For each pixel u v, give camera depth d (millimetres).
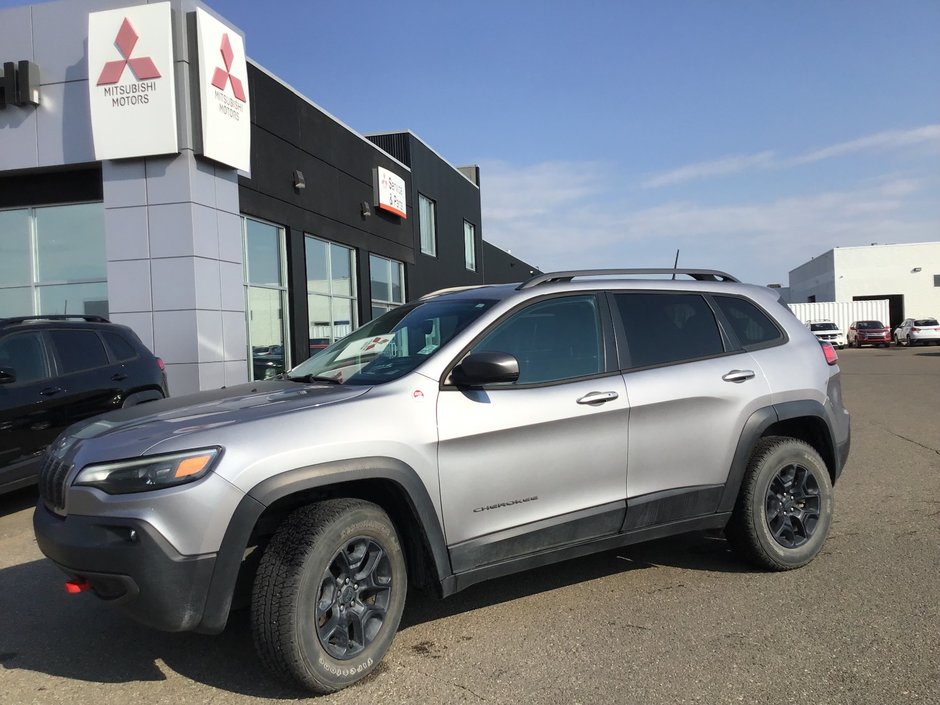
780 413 4516
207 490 2924
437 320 4031
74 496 3033
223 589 2955
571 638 3691
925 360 26625
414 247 22172
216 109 11352
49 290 12312
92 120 11062
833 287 48906
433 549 3420
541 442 3729
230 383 11961
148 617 2932
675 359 4320
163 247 11164
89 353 7332
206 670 3484
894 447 8797
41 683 3404
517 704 3053
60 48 11508
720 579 4504
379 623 3338
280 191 14047
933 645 3486
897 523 5562
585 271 4266
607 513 3939
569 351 4004
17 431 6340
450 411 3502
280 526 3162
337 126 16688
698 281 4750
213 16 11453
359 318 17938
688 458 4219
